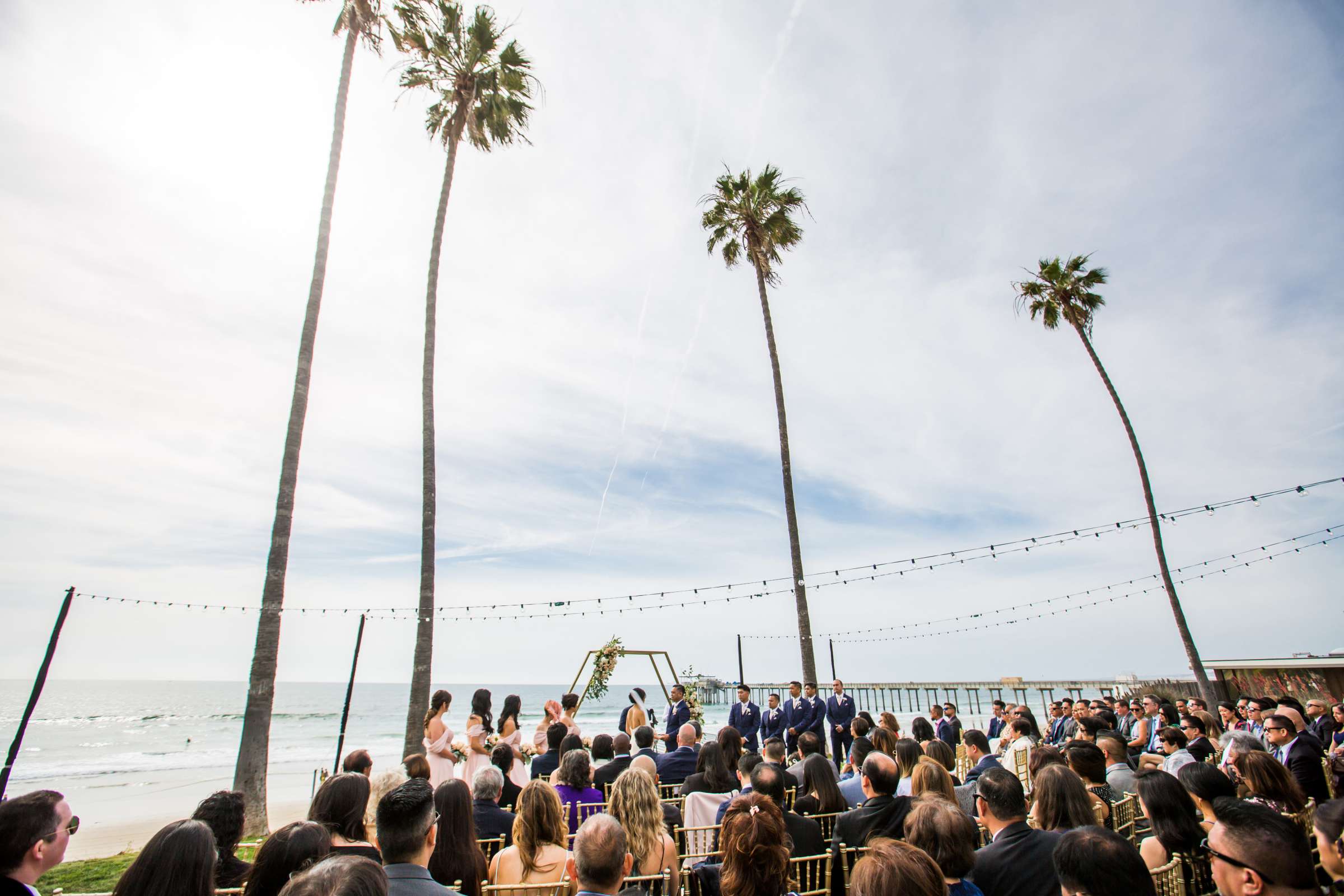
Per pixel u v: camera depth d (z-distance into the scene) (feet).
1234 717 33.27
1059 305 70.54
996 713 45.55
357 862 6.37
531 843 11.94
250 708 31.68
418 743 38.11
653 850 12.33
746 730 38.29
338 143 43.27
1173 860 10.78
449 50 51.80
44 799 8.56
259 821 30.01
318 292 40.06
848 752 37.76
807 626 48.70
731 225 63.62
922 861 6.42
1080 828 7.34
